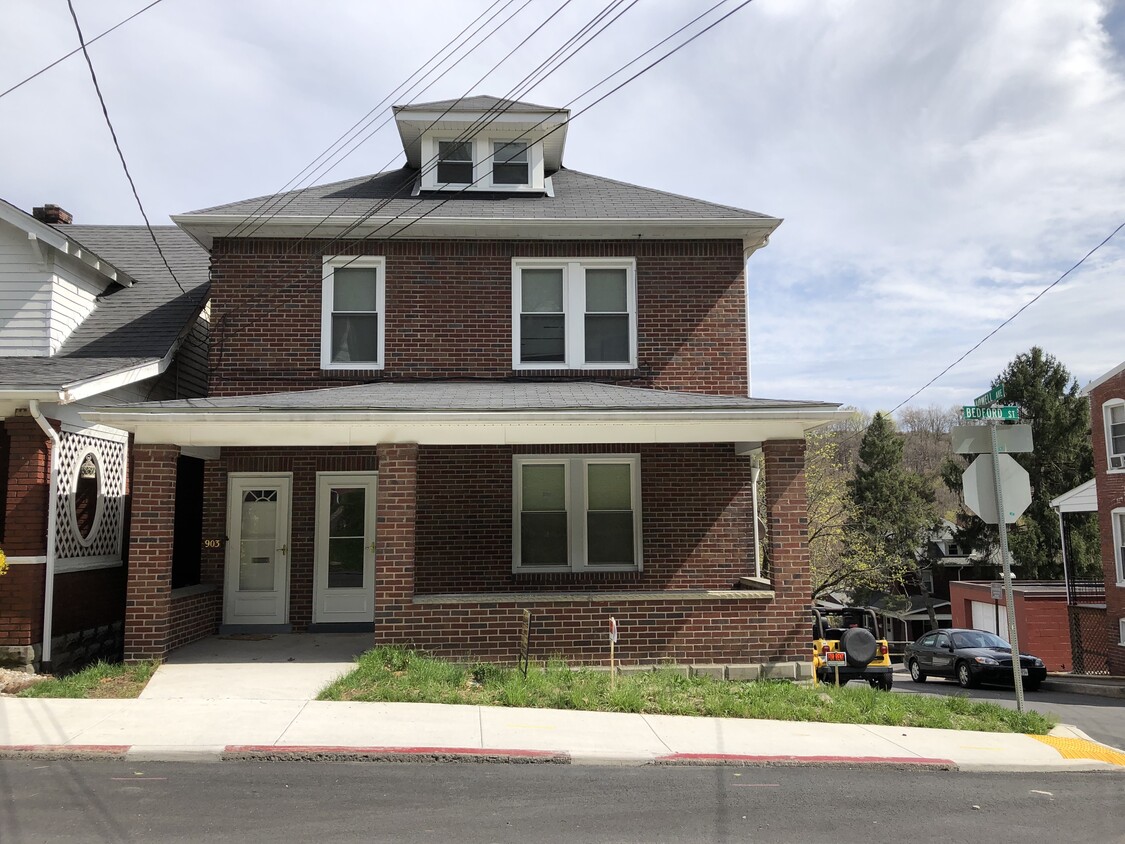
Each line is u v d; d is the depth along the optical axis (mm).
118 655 12891
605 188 15445
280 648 11641
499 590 12906
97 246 16922
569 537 13180
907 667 24938
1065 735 9234
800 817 6125
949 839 5742
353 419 10281
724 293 13828
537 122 14703
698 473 13297
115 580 12859
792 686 10211
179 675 9930
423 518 12961
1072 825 6113
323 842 5312
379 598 10453
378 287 13625
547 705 9117
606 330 13820
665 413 10516
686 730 8406
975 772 7672
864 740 8375
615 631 9781
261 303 13391
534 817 5922
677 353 13664
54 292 12438
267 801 6098
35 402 10422
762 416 10609
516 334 13625
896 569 40688
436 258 13680
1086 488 27672
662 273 13812
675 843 5484
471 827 5672
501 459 13148
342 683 9391
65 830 5422
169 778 6613
